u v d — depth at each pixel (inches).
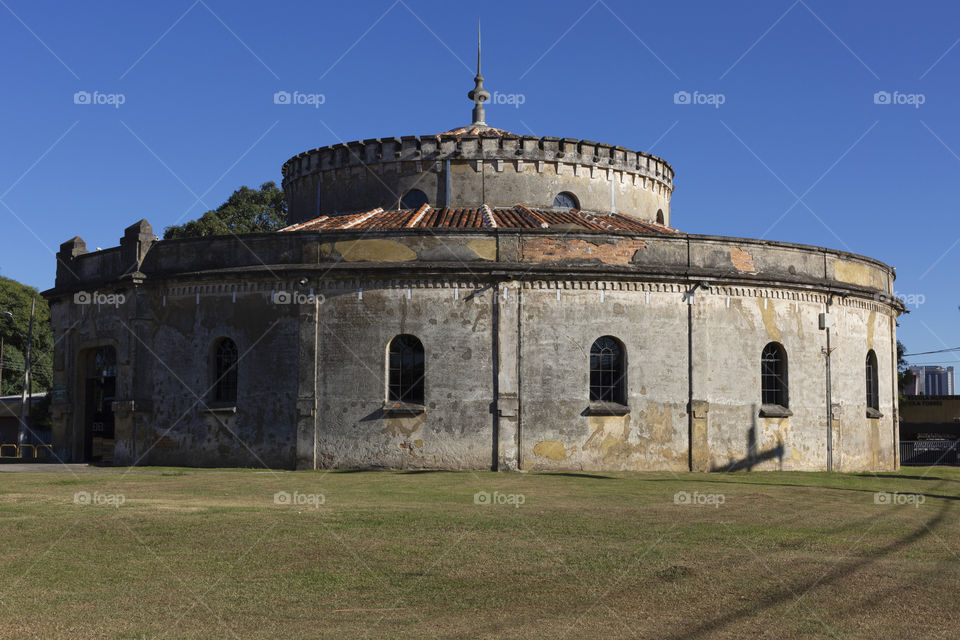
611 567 523.8
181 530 640.4
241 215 2728.8
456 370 1170.0
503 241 1184.2
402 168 1418.6
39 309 3235.7
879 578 502.0
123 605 441.4
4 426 2694.4
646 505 807.1
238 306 1226.0
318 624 410.3
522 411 1167.6
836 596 461.1
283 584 482.6
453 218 1307.8
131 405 1263.5
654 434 1189.7
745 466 1231.5
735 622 413.4
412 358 1182.9
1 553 562.3
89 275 1421.0
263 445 1199.6
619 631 399.2
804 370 1293.1
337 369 1184.2
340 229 1200.2
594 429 1175.0
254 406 1206.9
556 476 1087.6
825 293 1325.0
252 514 719.7
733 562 541.0
